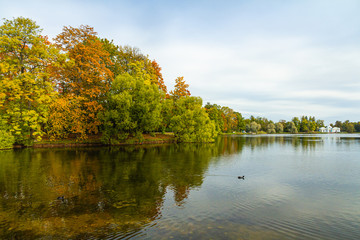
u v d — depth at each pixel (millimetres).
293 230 8703
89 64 41219
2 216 9930
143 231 8477
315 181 16641
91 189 14125
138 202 11797
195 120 53594
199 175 18281
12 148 36156
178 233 8320
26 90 35438
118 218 9727
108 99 42719
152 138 51781
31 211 10523
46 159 25703
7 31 33250
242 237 8039
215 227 8867
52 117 38250
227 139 77500
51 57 37094
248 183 15906
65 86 44062
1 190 13867
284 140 74000
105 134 41969
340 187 15031
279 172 19812
